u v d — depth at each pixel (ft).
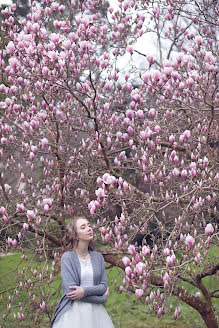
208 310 15.75
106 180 12.94
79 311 10.61
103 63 16.11
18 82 15.69
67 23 15.79
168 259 10.84
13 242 14.83
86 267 11.11
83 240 11.21
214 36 18.98
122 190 15.12
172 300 22.35
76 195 16.88
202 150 17.80
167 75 14.30
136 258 11.42
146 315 22.44
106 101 19.12
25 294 21.53
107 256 16.49
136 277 11.18
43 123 15.72
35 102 16.61
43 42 15.57
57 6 17.03
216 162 16.17
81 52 16.33
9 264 25.31
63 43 13.75
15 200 16.15
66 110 16.72
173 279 11.58
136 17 19.84
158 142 14.39
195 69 15.70
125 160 16.90
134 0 19.54
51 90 15.29
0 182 15.98
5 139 16.08
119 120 18.52
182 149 17.49
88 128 17.85
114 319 22.02
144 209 13.89
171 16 19.67
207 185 14.21
